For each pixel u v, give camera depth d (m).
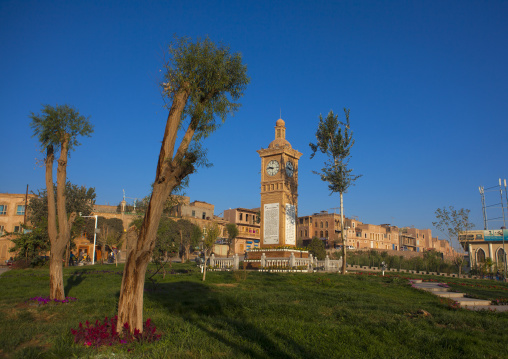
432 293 20.77
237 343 10.20
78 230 48.81
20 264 41.44
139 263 10.26
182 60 11.72
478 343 10.37
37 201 56.88
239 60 12.93
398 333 11.18
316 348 9.84
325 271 34.31
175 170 10.66
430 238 144.38
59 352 9.23
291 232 36.31
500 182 57.81
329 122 34.50
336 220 109.69
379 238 119.00
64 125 18.08
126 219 79.25
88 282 24.52
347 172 34.03
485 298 19.67
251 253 36.00
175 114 11.02
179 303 15.86
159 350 9.35
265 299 16.72
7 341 9.97
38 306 15.58
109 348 9.48
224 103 12.55
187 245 68.75
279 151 36.81
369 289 21.97
